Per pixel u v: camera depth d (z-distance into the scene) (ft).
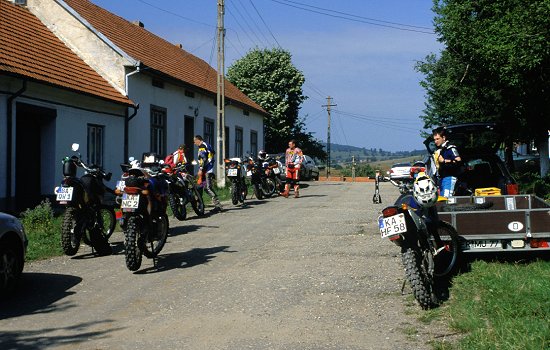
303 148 185.26
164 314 20.80
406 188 23.95
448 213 25.00
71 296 23.49
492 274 23.72
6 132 50.08
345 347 16.89
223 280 25.75
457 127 36.42
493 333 16.81
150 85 78.33
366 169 237.66
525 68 54.29
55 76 57.88
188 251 33.04
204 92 94.58
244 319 19.95
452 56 75.20
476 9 66.80
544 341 15.70
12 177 50.62
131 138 73.20
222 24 81.05
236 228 41.91
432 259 21.79
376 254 30.45
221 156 81.00
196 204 48.83
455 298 21.29
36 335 18.52
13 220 24.16
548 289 20.54
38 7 72.43
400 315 19.92
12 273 23.71
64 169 31.35
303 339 17.70
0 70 47.55
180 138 88.43
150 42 97.45
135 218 27.63
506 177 36.55
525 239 24.68
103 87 67.56
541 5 49.32
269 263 29.14
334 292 23.17
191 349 16.99
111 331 18.89
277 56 173.37
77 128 61.31
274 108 167.84
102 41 71.87
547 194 55.67
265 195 68.49
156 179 30.73
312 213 50.65
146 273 27.63
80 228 31.45
